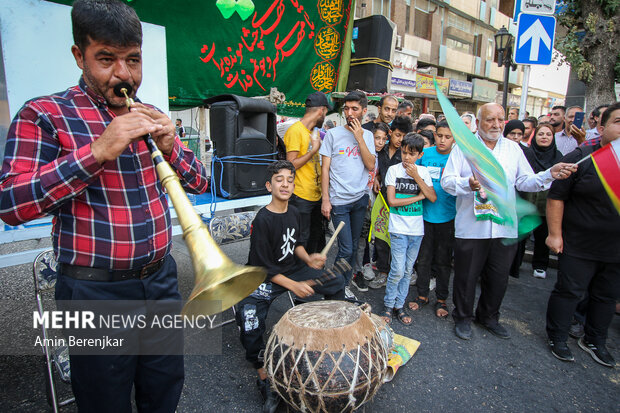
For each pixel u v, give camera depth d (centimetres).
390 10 1609
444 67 1970
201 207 316
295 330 183
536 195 398
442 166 327
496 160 263
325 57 466
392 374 232
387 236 354
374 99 518
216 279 99
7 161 112
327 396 171
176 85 354
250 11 387
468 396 230
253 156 344
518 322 324
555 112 516
